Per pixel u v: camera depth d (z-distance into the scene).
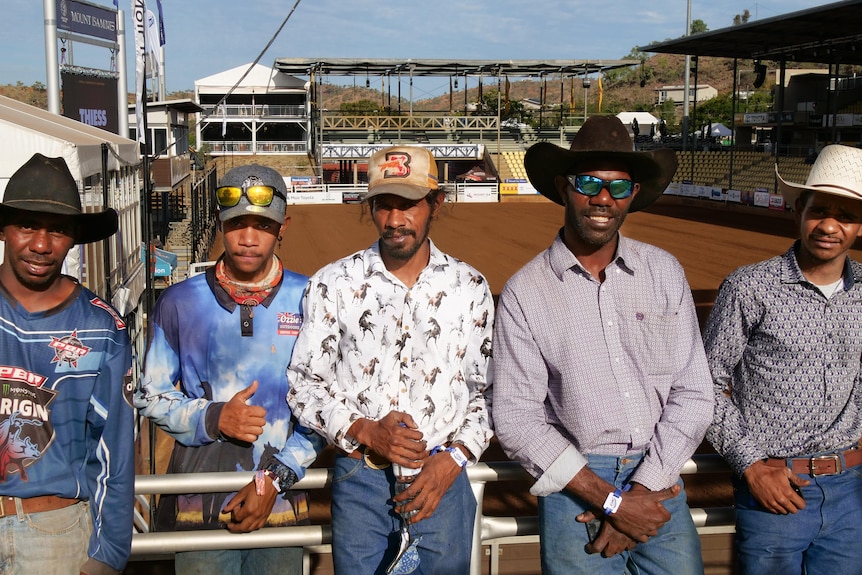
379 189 2.62
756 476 2.85
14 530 2.41
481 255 21.94
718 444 2.94
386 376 2.70
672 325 2.77
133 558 3.12
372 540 2.70
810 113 45.12
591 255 2.81
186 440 2.83
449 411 2.71
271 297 2.91
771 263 2.93
